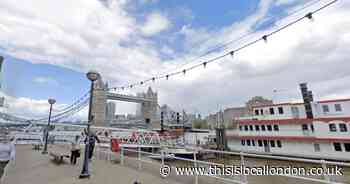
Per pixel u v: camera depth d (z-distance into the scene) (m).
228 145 37.47
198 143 46.25
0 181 6.52
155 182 6.77
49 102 17.17
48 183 6.79
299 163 25.31
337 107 28.16
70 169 9.27
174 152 27.67
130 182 6.85
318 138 27.00
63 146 22.80
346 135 25.02
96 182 6.89
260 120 33.62
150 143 30.81
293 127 29.78
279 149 30.47
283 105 32.25
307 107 30.17
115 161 11.78
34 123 25.91
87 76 8.83
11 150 7.45
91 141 9.64
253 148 33.69
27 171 8.79
